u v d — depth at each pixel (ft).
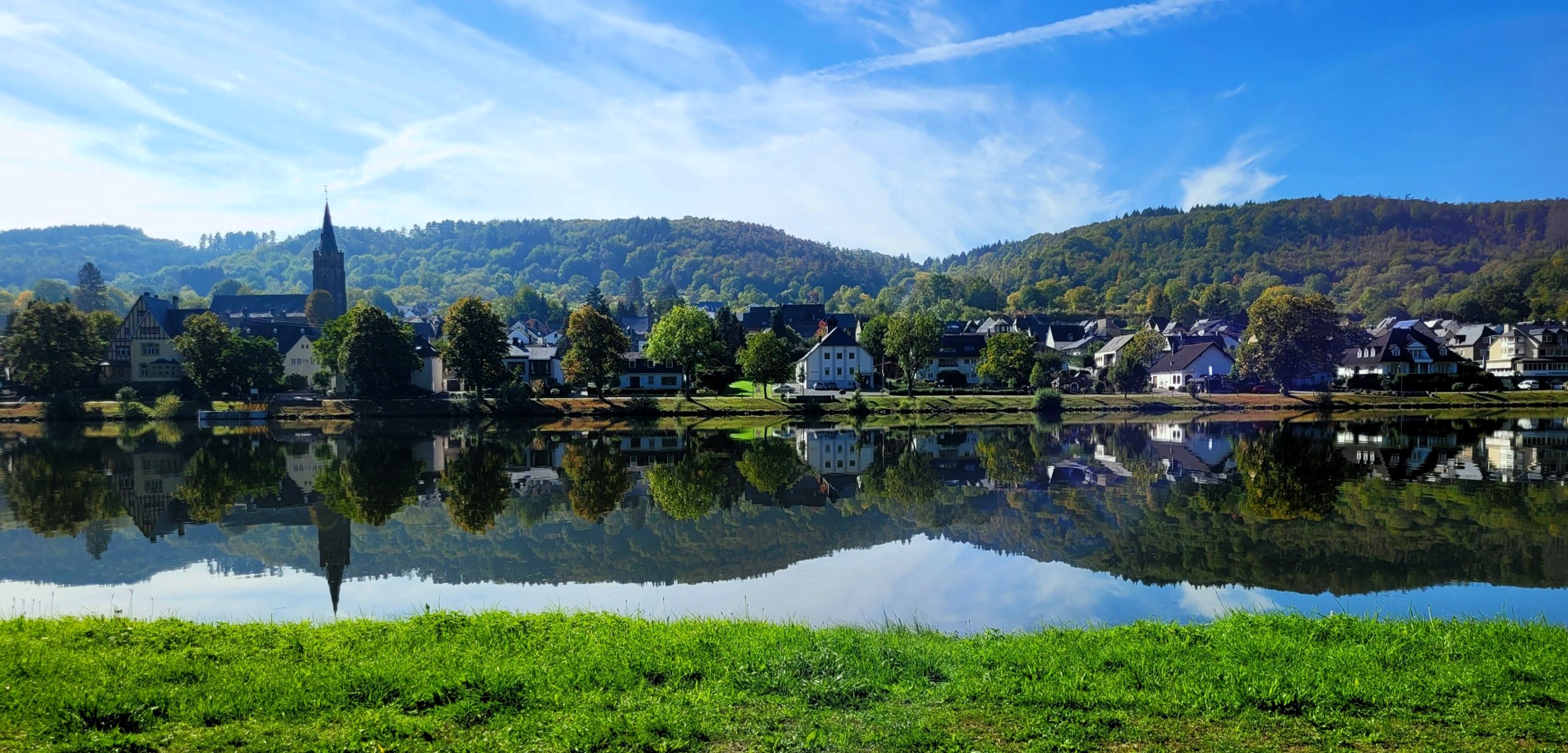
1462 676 41.63
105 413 308.60
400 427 285.84
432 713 38.01
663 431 267.80
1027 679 42.57
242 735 35.68
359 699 39.63
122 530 104.53
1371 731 36.35
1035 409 338.34
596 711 38.27
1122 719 37.52
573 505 122.42
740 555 90.17
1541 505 114.21
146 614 67.77
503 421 311.68
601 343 349.41
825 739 35.86
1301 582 76.28
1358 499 120.16
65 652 44.86
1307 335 349.00
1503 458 168.55
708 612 67.72
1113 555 88.07
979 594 73.41
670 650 46.24
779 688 41.37
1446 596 71.46
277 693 39.34
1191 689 40.29
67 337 325.62
